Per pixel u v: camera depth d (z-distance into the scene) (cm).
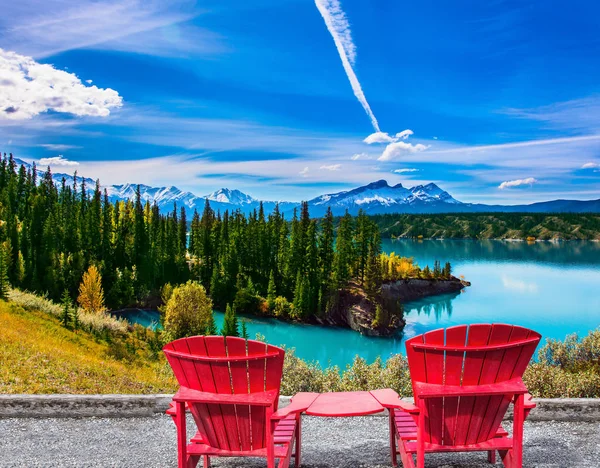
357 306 8981
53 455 512
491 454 469
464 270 19150
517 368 378
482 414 386
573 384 934
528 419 605
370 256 10194
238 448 398
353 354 7394
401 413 470
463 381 375
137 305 9488
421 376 383
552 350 1630
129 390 1544
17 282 8675
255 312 9406
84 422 612
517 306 11988
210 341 372
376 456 496
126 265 10906
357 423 604
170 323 6272
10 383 1282
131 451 520
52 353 1909
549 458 489
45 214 11569
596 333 1603
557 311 11381
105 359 3481
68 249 10275
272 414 372
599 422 591
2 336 2034
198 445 407
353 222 10625
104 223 11175
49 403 630
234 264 10256
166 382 1928
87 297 7462
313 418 626
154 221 12444
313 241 10075
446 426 388
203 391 384
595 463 475
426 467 463
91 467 480
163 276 10412
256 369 373
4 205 12262
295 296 9125
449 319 10412
